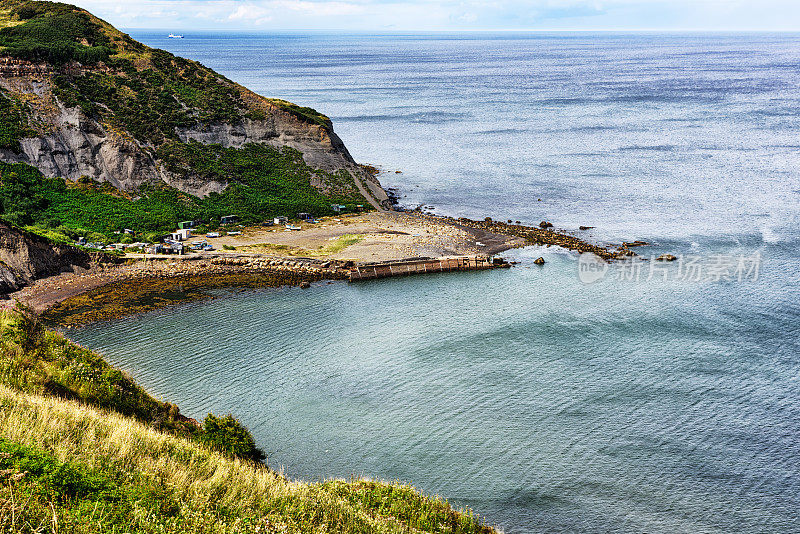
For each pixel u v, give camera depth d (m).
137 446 29.92
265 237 98.38
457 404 54.75
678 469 47.00
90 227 93.88
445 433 50.72
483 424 51.97
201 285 80.75
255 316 72.25
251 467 35.81
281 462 46.47
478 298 78.06
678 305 74.56
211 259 87.44
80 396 39.03
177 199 105.62
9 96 105.81
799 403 54.91
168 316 71.50
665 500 44.09
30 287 76.69
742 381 58.34
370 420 52.22
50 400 32.97
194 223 100.25
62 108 108.00
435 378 58.88
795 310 72.62
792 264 87.06
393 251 92.56
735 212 111.69
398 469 46.38
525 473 46.38
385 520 32.53
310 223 106.00
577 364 61.56
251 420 51.53
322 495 30.94
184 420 45.16
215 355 62.31
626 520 42.25
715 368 60.59
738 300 75.62
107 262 84.44
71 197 100.00
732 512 43.06
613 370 60.44
